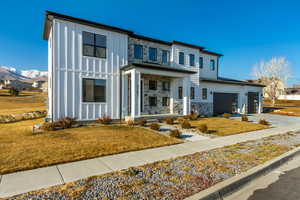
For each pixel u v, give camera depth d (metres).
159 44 14.47
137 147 5.88
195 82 16.12
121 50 11.83
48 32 12.16
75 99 10.23
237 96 19.45
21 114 12.90
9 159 4.51
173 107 15.02
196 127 10.10
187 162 4.60
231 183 3.41
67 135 7.36
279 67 38.84
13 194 2.94
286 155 5.21
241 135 8.31
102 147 5.75
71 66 10.09
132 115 10.98
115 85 11.58
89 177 3.63
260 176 4.07
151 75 13.51
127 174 3.79
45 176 3.66
